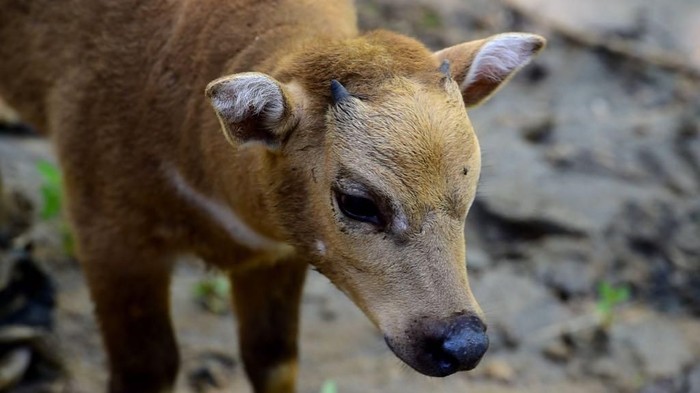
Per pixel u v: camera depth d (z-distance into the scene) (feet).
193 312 35.37
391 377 33.96
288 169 23.18
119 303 27.99
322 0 26.37
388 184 21.56
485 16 51.06
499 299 37.09
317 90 22.68
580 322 36.60
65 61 28.04
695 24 53.93
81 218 27.76
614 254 39.34
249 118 22.49
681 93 48.78
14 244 32.63
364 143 21.74
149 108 26.22
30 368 31.71
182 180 26.20
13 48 29.89
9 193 34.42
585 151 43.55
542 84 48.11
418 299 21.66
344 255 22.53
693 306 38.34
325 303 36.42
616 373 35.17
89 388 31.78
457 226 21.97
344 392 33.09
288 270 29.04
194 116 25.53
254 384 30.71
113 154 26.73
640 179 42.70
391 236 21.88
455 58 23.94
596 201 41.04
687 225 40.78
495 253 39.34
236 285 29.48
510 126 44.37
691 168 43.65
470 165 21.95
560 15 52.70
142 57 26.58
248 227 26.07
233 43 25.59
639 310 37.88
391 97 21.88
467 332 21.20
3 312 31.68
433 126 21.61
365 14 48.91
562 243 39.27
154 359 28.60
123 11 27.14
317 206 22.91
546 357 35.45
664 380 35.06
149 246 27.27
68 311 33.88
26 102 30.32
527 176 41.70
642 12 54.08
